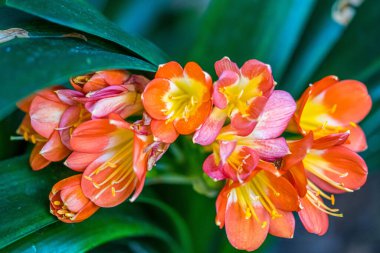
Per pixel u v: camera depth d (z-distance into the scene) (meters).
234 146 0.51
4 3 0.54
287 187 0.53
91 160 0.53
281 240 0.94
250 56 0.65
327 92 0.58
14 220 0.52
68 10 0.51
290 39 0.68
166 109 0.52
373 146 0.68
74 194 0.53
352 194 0.96
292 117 0.54
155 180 0.60
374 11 0.70
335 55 0.69
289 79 0.70
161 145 0.52
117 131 0.53
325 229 0.56
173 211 0.62
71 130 0.54
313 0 0.69
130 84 0.53
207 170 0.52
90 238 0.56
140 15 0.80
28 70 0.46
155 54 0.56
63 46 0.50
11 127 0.62
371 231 0.94
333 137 0.52
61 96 0.53
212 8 0.65
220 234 0.69
